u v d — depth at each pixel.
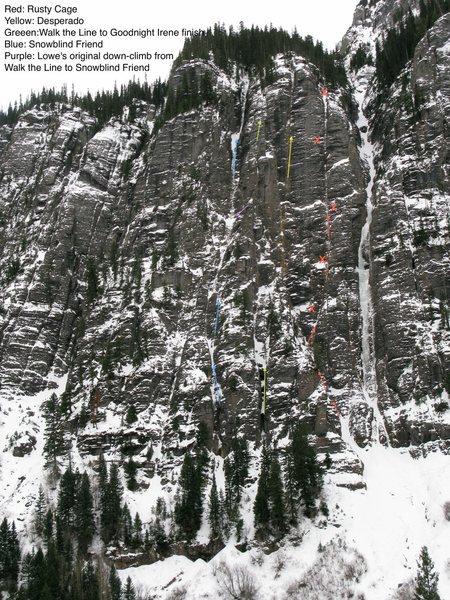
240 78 157.62
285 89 140.12
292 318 112.19
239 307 112.50
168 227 129.00
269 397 103.06
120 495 94.06
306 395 101.81
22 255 137.38
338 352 108.25
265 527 87.12
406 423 98.50
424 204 116.81
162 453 100.81
